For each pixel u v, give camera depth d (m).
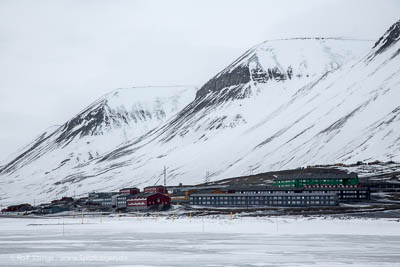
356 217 158.50
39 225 172.75
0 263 75.19
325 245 95.38
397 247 91.81
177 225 153.00
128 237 114.88
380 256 79.75
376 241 102.69
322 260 75.81
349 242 100.69
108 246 96.12
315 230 129.75
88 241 106.44
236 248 91.25
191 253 84.62
